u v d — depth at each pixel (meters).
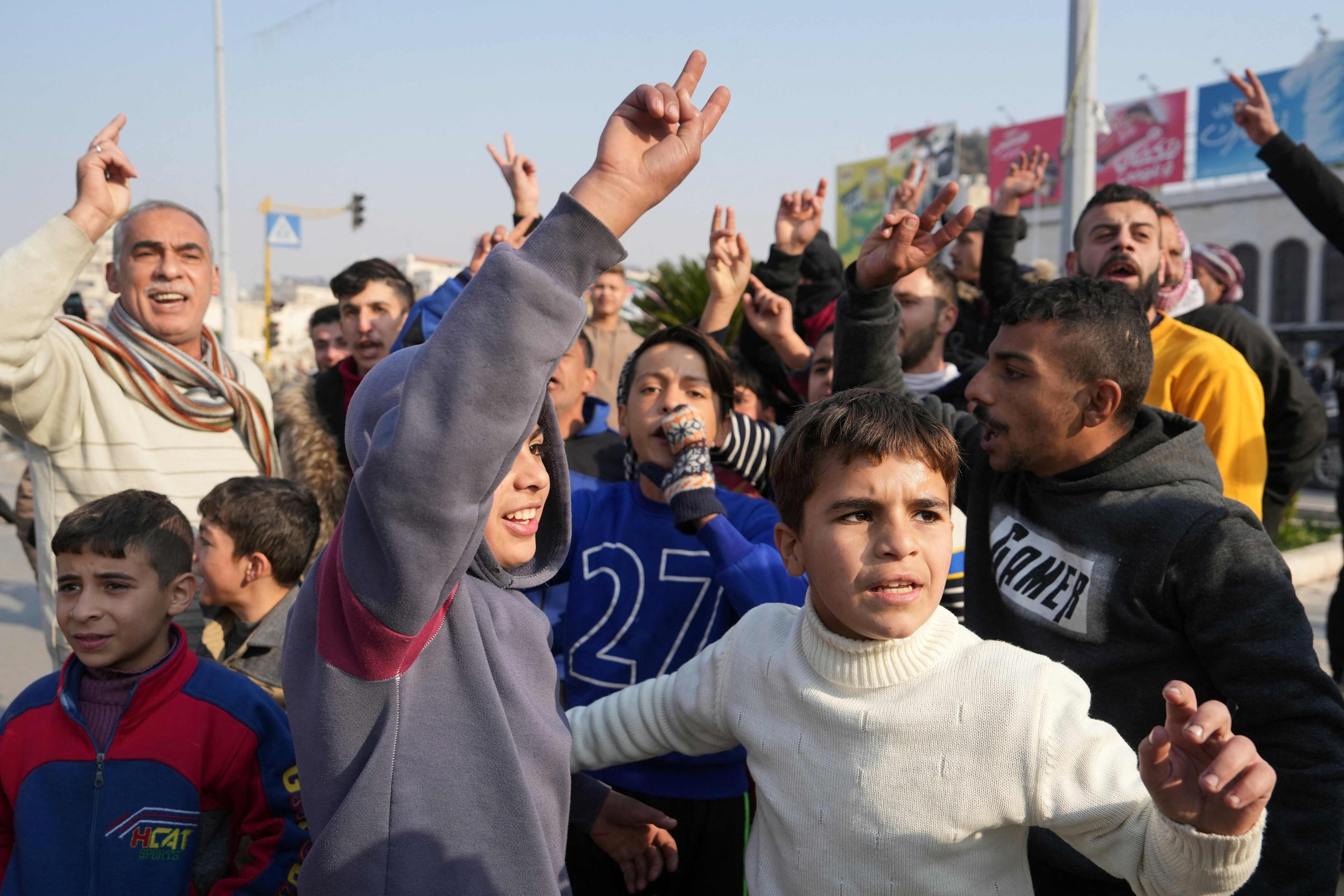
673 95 1.23
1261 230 26.38
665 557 2.29
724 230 3.57
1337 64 23.17
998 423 1.95
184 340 2.99
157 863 1.86
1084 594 1.83
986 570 2.08
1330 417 13.55
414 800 1.25
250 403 3.02
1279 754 1.63
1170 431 1.98
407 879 1.23
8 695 4.94
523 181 3.40
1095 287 1.91
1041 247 29.77
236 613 2.57
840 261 5.26
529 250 1.18
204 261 2.97
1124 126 27.56
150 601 1.95
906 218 2.16
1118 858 1.32
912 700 1.44
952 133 31.69
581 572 2.33
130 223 2.88
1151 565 1.75
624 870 1.91
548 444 1.47
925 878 1.42
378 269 4.09
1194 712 1.07
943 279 3.52
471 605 1.37
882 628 1.40
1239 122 3.69
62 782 1.86
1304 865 1.58
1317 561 7.42
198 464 2.92
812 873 1.49
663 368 2.44
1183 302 4.14
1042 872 1.86
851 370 2.36
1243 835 1.11
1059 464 1.94
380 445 1.16
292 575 2.55
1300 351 19.47
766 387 4.57
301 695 1.31
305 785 1.29
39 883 1.82
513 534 1.46
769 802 1.57
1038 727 1.37
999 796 1.38
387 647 1.21
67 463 2.77
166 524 2.00
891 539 1.38
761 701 1.60
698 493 2.16
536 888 1.27
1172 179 26.72
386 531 1.14
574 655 2.27
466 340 1.13
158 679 1.92
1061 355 1.86
